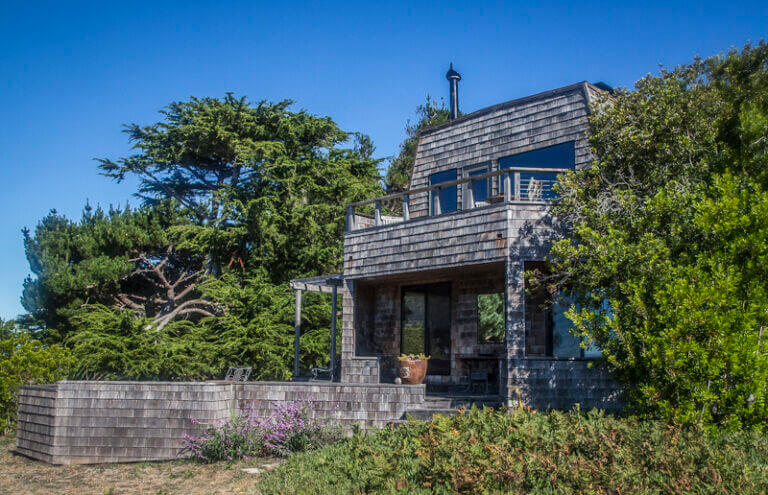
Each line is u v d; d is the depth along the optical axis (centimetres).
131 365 2136
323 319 2589
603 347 1034
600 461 705
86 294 2697
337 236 3092
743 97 1368
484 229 1321
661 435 802
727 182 1011
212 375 2328
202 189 3238
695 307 911
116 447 1264
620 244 1050
